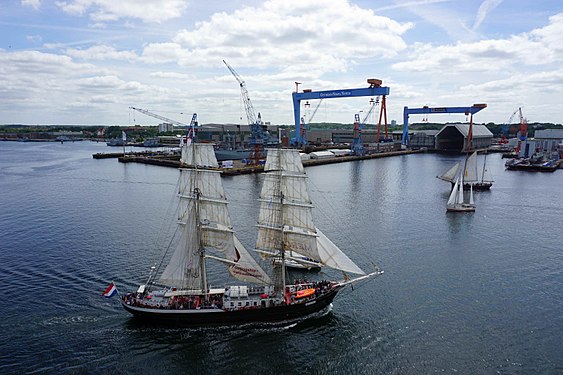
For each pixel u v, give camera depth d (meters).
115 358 55.69
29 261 84.56
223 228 70.00
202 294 68.69
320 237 75.31
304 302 65.75
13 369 52.34
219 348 58.94
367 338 60.31
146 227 109.19
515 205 144.88
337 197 157.38
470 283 77.12
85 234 102.81
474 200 153.88
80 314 65.25
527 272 82.31
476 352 56.34
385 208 138.00
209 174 69.06
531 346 57.47
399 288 75.25
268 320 65.69
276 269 75.94
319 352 57.56
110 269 81.12
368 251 94.12
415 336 60.34
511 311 66.81
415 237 104.75
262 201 75.50
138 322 64.06
